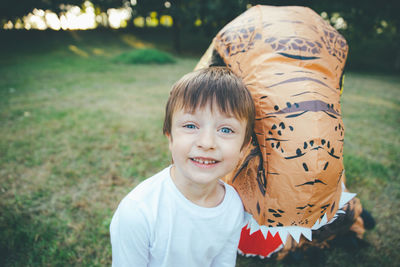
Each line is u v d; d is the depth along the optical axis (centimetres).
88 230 208
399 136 415
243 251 182
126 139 366
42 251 188
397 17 1300
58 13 2138
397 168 314
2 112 451
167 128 101
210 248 112
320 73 108
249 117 97
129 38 2088
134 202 99
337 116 100
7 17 2030
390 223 226
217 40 129
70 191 254
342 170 99
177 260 107
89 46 1669
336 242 201
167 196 104
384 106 596
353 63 1510
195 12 1409
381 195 261
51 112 462
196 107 88
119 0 2305
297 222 100
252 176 110
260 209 105
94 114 461
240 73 115
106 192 253
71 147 337
